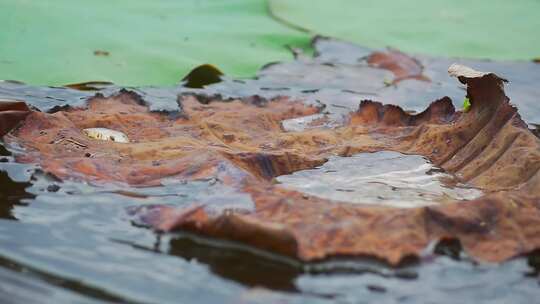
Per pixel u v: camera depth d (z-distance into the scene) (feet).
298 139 7.35
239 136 7.37
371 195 7.02
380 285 6.67
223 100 7.73
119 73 7.91
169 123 7.46
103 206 6.93
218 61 8.16
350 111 7.71
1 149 7.16
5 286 6.59
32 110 7.29
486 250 6.79
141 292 6.61
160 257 6.74
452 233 6.82
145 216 6.89
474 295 6.66
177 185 7.01
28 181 7.02
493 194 6.94
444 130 7.29
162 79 7.91
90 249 6.75
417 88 8.06
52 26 8.27
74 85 7.72
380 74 8.20
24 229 6.81
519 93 8.05
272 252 6.75
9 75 7.78
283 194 6.95
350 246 6.75
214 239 6.80
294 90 7.93
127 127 7.39
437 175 7.14
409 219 6.84
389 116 7.49
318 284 6.66
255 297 6.61
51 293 6.59
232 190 6.95
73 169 7.06
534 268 6.76
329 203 6.91
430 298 6.64
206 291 6.63
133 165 7.10
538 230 6.84
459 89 8.07
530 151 7.11
